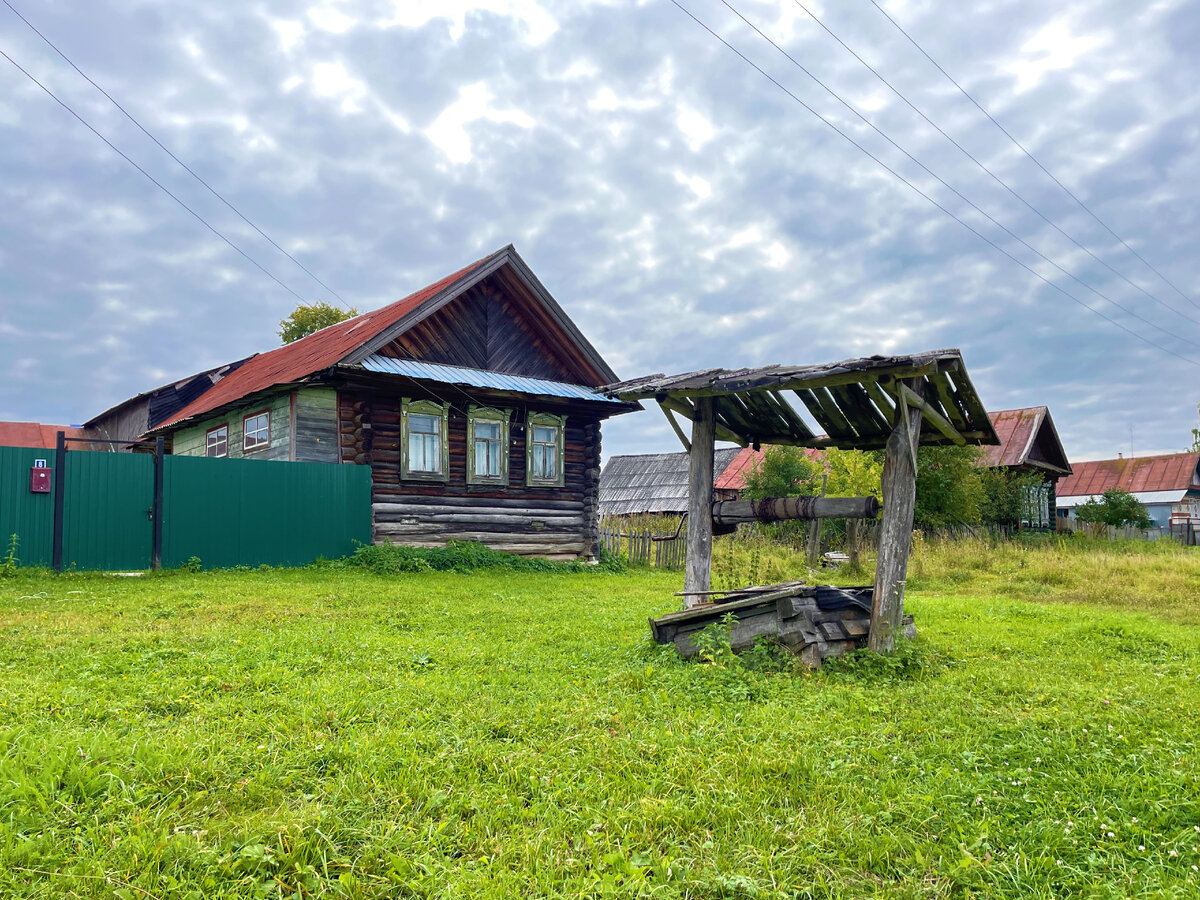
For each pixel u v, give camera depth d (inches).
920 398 276.8
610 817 135.0
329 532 618.2
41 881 107.4
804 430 352.8
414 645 286.2
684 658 275.7
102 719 179.2
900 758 170.4
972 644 329.1
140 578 498.9
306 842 120.8
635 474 1525.6
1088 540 1167.6
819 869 122.6
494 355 755.4
